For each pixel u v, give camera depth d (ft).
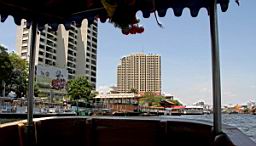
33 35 17.53
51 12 16.93
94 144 17.20
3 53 215.72
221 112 11.39
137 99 385.29
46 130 17.19
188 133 14.21
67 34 389.60
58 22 17.63
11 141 15.62
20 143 16.11
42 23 17.56
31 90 17.10
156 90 436.76
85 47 413.39
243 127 63.41
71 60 395.55
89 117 17.60
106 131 17.04
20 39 349.41
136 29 12.47
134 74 419.95
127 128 16.52
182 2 13.89
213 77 11.64
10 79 230.07
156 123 15.67
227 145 8.82
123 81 432.25
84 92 279.08
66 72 328.70
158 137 15.51
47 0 15.75
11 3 15.83
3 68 215.51
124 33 12.63
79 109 237.86
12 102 174.81
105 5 11.96
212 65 11.74
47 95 309.83
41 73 306.35
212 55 11.79
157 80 441.68
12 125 15.81
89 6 15.87
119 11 11.91
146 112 317.22
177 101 433.89
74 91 277.44
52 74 315.17
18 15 16.78
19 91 238.68
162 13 14.19
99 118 17.31
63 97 316.40
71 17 17.11
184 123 14.48
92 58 427.74
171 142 15.06
